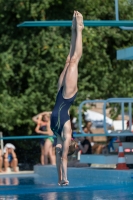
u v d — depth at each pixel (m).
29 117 41.22
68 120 19.84
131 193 19.55
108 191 20.39
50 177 28.84
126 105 43.56
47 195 19.56
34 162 43.12
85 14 43.03
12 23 42.72
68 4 42.28
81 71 42.12
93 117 46.75
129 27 27.61
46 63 41.25
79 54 20.42
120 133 27.02
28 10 41.44
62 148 19.86
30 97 40.72
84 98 41.81
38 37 41.28
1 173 34.88
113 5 43.59
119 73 43.69
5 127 40.78
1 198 18.94
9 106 40.53
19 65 42.09
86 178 26.94
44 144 33.75
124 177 24.67
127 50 28.70
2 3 42.19
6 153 36.81
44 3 41.00
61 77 20.42
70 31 41.94
